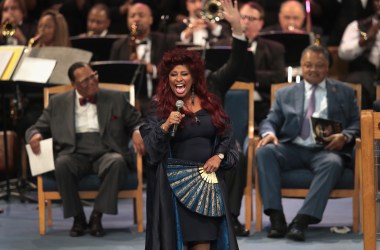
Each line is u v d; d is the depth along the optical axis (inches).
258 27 767.7
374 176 370.0
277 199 561.3
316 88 589.3
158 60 783.1
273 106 597.9
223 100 554.3
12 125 766.5
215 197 398.6
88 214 650.2
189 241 399.2
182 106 393.1
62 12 919.7
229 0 536.7
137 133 573.0
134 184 579.5
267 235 565.9
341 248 527.5
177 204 397.1
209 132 403.9
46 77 621.0
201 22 808.9
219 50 651.5
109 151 585.3
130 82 684.1
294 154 575.2
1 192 727.1
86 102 593.6
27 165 750.5
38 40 784.9
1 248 539.2
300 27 828.6
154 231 391.9
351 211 655.1
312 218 551.8
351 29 780.0
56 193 579.2
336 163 556.7
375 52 775.1
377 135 369.7
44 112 598.5
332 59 793.6
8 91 740.0
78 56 662.5
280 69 749.3
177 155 401.4
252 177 589.3
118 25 916.0
